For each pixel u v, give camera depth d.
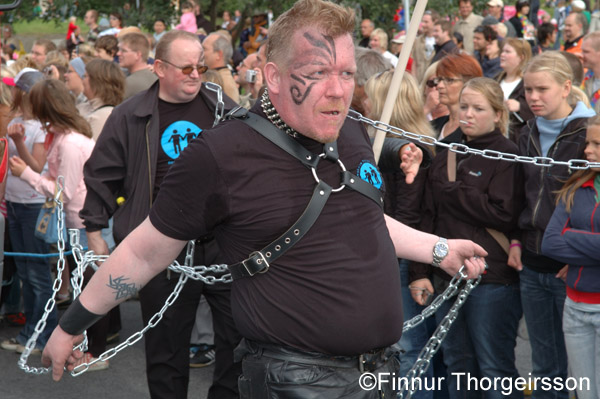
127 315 6.36
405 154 2.84
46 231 4.99
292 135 2.14
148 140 3.82
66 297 6.25
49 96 4.98
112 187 3.96
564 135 3.63
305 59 2.07
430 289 3.89
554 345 3.85
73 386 4.96
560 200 3.52
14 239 5.41
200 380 5.05
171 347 3.88
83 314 2.27
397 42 10.20
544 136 3.78
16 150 5.48
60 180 3.01
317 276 2.12
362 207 2.20
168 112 3.88
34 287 5.34
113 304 2.26
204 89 3.98
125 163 3.89
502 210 3.71
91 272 5.21
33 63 7.96
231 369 3.93
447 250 2.57
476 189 3.72
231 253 2.21
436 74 4.40
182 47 3.76
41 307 5.37
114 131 3.88
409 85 3.73
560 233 3.46
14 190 5.27
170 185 2.14
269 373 2.17
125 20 16.80
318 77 2.07
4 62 11.80
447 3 14.39
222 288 3.87
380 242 2.22
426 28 9.58
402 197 3.87
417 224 3.90
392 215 3.91
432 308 2.89
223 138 2.12
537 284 3.78
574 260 3.40
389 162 2.89
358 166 2.24
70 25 12.74
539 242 3.70
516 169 3.76
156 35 15.43
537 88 3.73
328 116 2.08
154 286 3.80
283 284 2.14
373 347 2.20
